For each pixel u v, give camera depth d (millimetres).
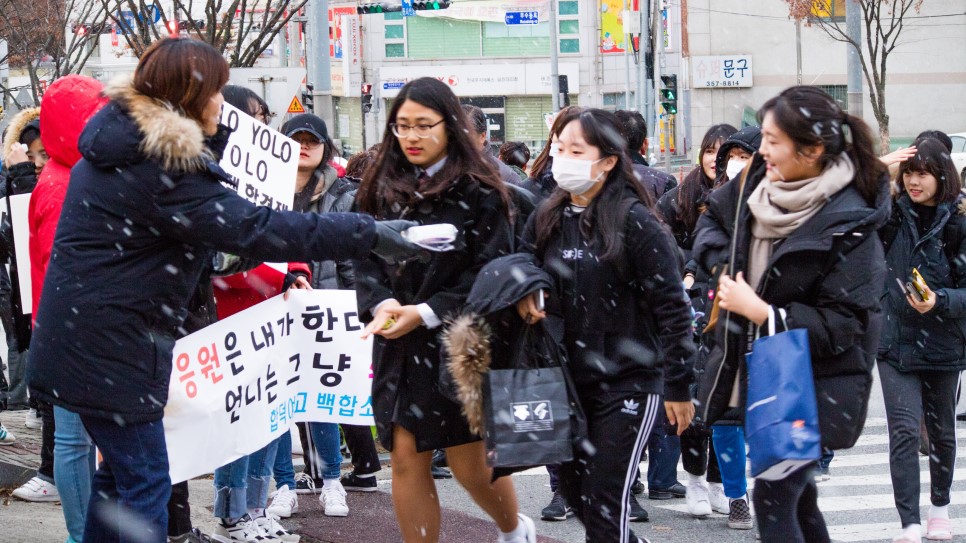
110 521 4758
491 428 4777
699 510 7414
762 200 4430
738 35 43844
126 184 4266
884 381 6574
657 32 45469
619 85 54938
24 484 7199
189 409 5527
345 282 7184
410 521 5340
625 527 4895
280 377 6180
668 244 4828
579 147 4852
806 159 4281
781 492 4434
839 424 4336
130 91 4324
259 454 6340
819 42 43188
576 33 55062
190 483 7906
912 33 42406
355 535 6695
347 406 6453
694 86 44438
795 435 4098
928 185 6457
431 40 55406
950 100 42562
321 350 6402
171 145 4195
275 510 7047
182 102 4379
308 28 20641
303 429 7777
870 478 8664
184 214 4289
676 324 4824
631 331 4895
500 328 4992
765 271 4363
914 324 6477
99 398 4328
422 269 5203
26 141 7684
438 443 5230
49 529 6227
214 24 15586
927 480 8367
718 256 4699
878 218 4254
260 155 5629
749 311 4320
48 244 5402
